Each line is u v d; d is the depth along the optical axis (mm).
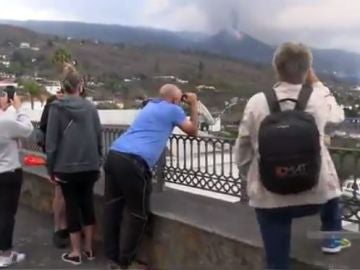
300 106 3080
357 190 4012
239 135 3230
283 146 2908
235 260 4121
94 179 5262
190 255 4582
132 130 4871
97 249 5605
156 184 5766
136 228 4828
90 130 5152
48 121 5094
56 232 5777
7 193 5371
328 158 3254
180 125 4859
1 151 5340
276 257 3205
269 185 3004
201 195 5531
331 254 3680
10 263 5242
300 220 4375
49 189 6969
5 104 5320
